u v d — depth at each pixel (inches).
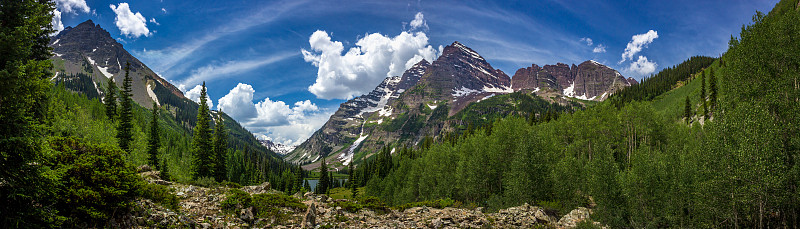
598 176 1560.0
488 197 2142.0
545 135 2827.3
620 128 3056.1
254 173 5497.1
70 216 518.0
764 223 1208.8
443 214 1152.2
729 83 1588.3
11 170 456.1
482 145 2495.1
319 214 981.8
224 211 830.5
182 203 844.0
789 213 1128.2
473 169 2103.8
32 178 468.1
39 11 555.2
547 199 1771.7
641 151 1632.6
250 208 847.7
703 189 1262.3
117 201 573.0
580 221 1150.3
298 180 4783.5
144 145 2571.4
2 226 442.9
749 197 1113.4
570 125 3302.2
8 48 474.6
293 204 940.0
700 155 1370.6
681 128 2903.5
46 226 475.8
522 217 1139.3
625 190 1476.4
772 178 1059.9
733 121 1258.6
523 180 1685.5
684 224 1368.1
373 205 1215.6
